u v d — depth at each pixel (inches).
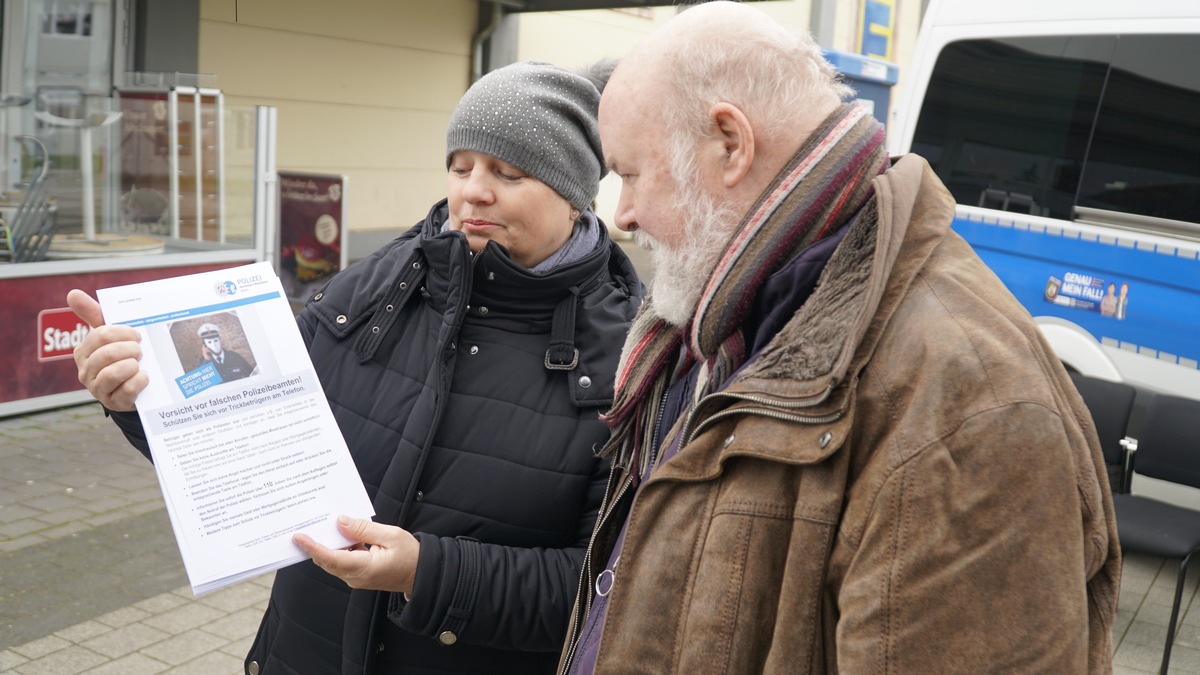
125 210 234.5
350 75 389.1
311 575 64.9
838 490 38.9
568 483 63.1
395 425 63.9
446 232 63.8
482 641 60.6
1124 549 135.0
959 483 35.9
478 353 64.6
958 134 206.8
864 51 565.0
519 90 64.9
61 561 153.8
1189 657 141.9
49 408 222.7
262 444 55.7
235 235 258.7
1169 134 174.6
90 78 278.5
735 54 44.1
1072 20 190.7
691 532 42.3
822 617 39.6
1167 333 173.6
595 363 64.8
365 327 65.9
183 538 52.1
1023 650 35.0
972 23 206.7
